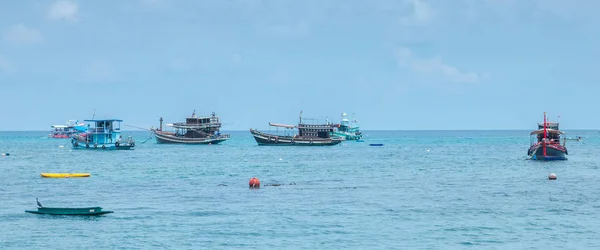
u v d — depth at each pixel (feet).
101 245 325.83
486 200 456.45
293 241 332.60
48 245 326.03
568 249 316.40
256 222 376.07
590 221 376.89
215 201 454.40
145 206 433.07
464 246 322.34
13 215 397.39
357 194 490.90
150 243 329.31
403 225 367.66
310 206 430.20
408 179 616.39
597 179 598.34
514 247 320.29
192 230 355.97
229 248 320.09
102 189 533.96
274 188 533.96
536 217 388.98
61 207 427.74
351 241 332.19
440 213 403.34
